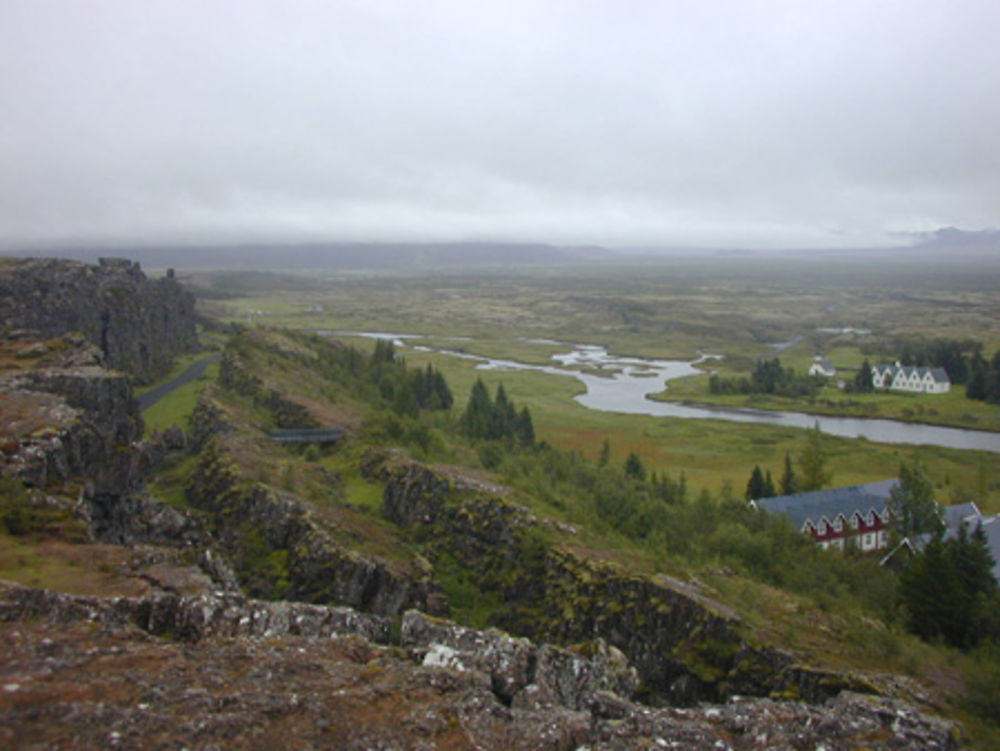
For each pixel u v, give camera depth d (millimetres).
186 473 88812
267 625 36438
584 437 173750
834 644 51469
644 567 60375
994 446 178750
